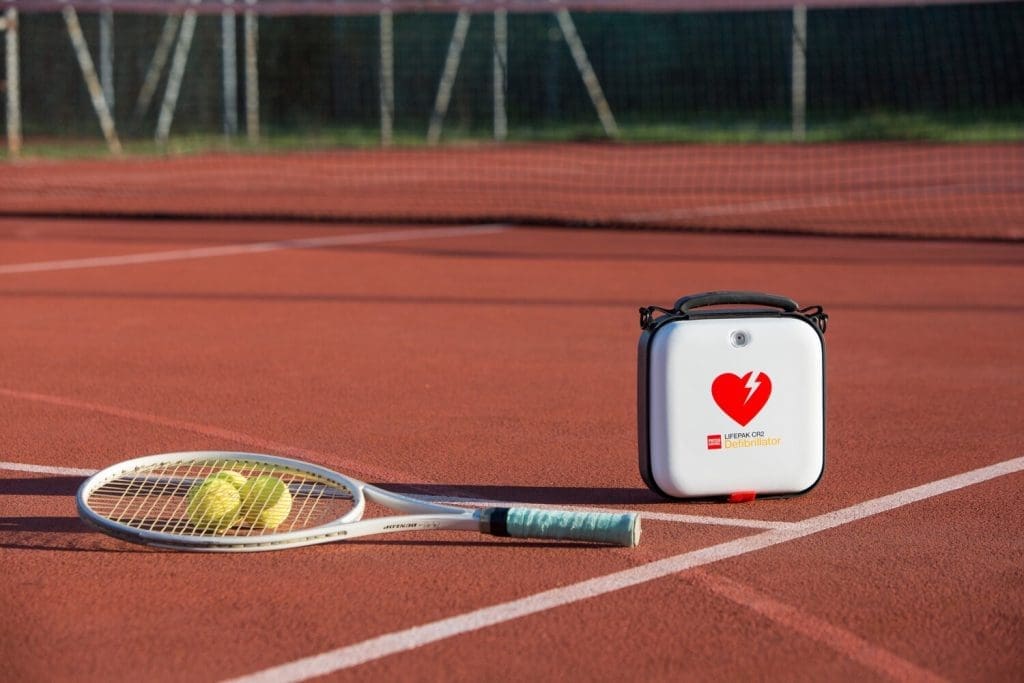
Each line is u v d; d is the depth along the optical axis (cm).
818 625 228
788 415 265
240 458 261
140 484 271
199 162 1147
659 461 263
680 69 1571
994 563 246
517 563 245
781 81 1562
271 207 794
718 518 261
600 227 700
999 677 218
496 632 226
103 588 237
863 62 1552
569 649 222
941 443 299
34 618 229
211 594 235
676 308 265
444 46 1497
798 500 269
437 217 731
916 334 396
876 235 655
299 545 240
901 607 233
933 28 1527
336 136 1391
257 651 222
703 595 236
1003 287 493
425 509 251
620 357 369
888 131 1423
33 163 1107
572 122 1538
